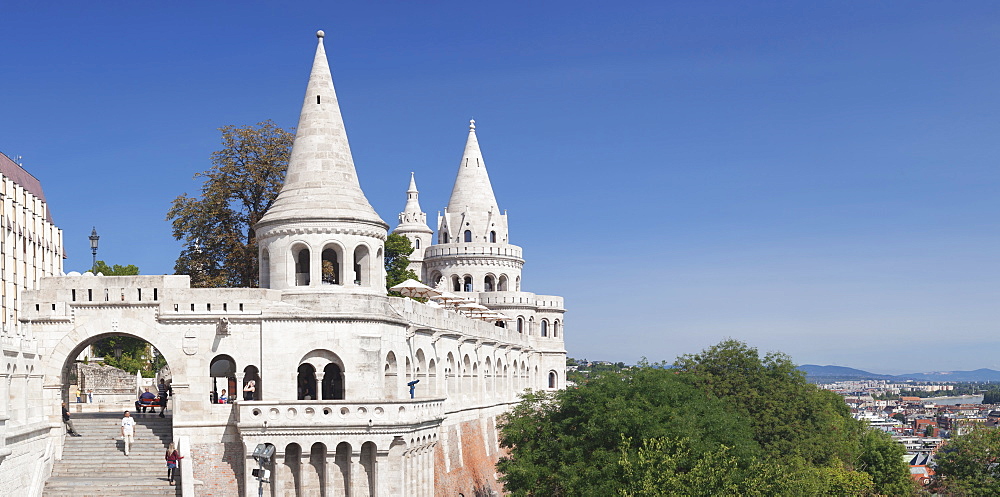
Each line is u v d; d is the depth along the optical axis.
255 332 60.94
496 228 127.81
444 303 99.50
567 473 61.81
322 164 65.44
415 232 147.12
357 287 64.25
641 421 62.47
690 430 61.78
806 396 93.81
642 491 55.66
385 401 58.84
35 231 102.75
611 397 66.31
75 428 63.16
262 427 57.53
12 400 54.38
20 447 53.41
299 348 61.16
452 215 128.50
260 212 85.38
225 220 84.94
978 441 102.56
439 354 78.00
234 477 59.91
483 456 91.56
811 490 75.75
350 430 58.22
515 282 127.75
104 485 56.62
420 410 61.97
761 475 61.03
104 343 116.75
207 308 60.91
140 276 60.88
